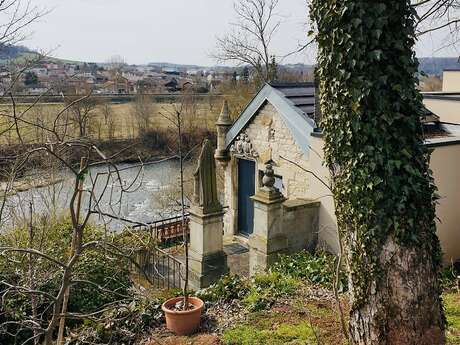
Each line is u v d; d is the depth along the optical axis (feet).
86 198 39.60
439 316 12.94
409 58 12.44
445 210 27.61
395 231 12.42
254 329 18.66
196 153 55.67
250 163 37.83
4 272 18.54
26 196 27.02
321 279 24.07
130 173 51.72
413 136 12.76
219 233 29.43
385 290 12.62
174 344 17.78
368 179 12.58
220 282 23.32
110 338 17.13
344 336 17.22
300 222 29.66
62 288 10.90
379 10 12.03
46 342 11.17
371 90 12.33
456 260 28.19
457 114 32.96
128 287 22.58
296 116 31.81
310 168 30.78
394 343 12.66
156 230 35.83
